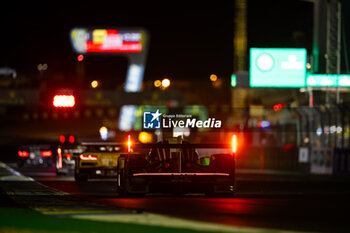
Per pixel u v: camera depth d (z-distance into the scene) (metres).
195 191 48.03
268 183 74.81
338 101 112.94
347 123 122.69
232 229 29.84
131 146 48.78
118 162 51.16
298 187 67.31
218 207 41.16
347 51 114.31
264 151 128.25
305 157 113.25
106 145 74.00
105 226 30.33
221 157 48.97
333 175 99.81
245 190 61.62
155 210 38.91
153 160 50.12
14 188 60.06
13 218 33.50
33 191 56.09
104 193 54.97
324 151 106.75
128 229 29.31
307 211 39.69
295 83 138.75
